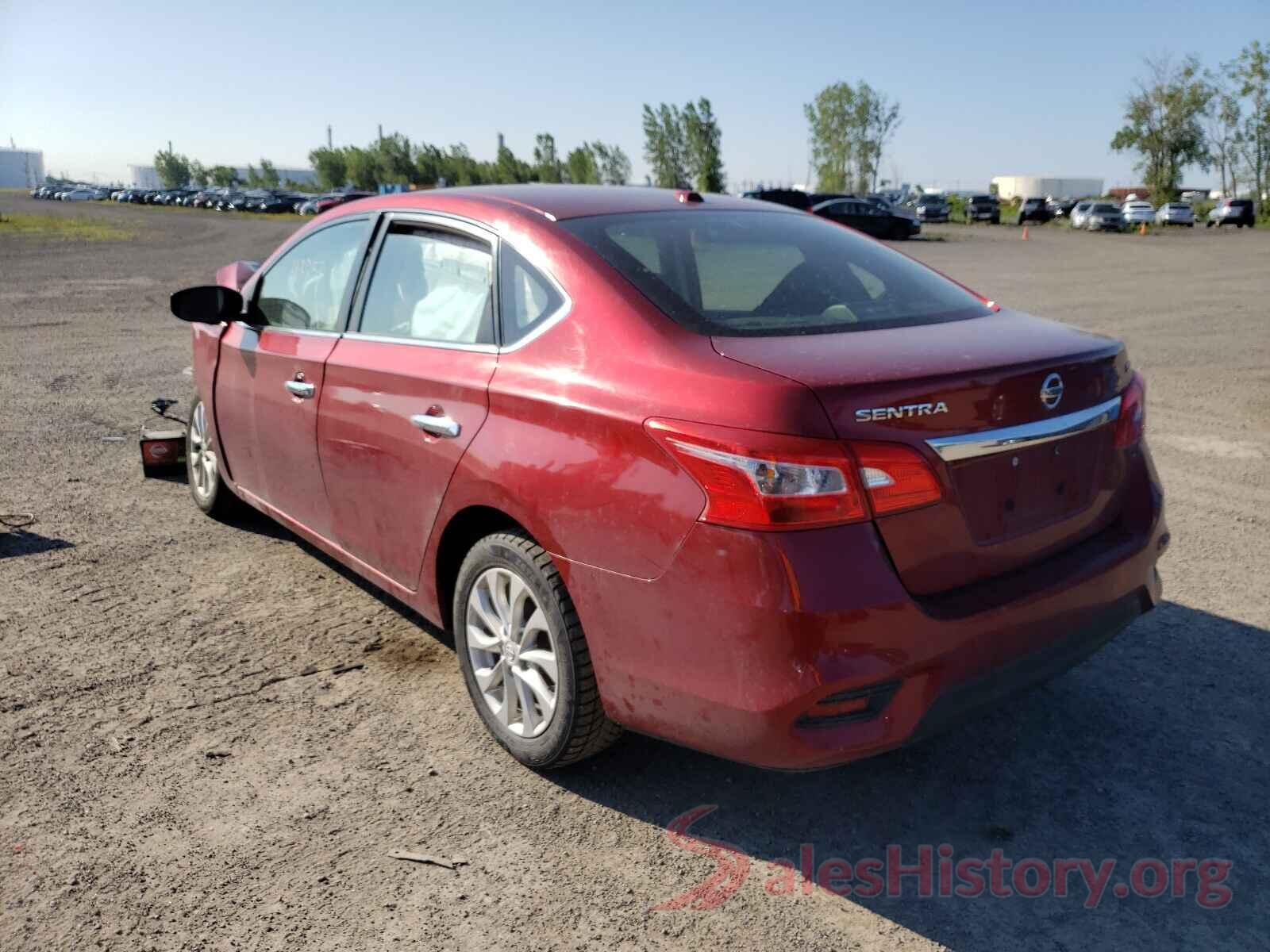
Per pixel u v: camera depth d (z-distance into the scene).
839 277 3.07
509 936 2.32
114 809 2.77
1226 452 6.47
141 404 7.82
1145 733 3.17
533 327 2.84
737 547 2.25
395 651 3.72
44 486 5.67
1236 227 54.44
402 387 3.17
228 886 2.47
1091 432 2.71
